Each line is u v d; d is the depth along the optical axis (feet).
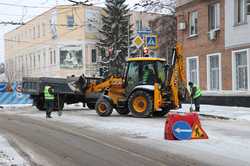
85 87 89.51
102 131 54.29
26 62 230.48
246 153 37.96
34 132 54.70
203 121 65.62
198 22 102.32
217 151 39.04
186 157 36.50
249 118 67.56
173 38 168.96
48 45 198.49
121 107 76.23
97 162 35.06
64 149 41.45
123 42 182.60
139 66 74.90
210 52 98.02
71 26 185.57
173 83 73.92
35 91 96.43
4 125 63.67
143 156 37.22
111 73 81.25
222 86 94.27
